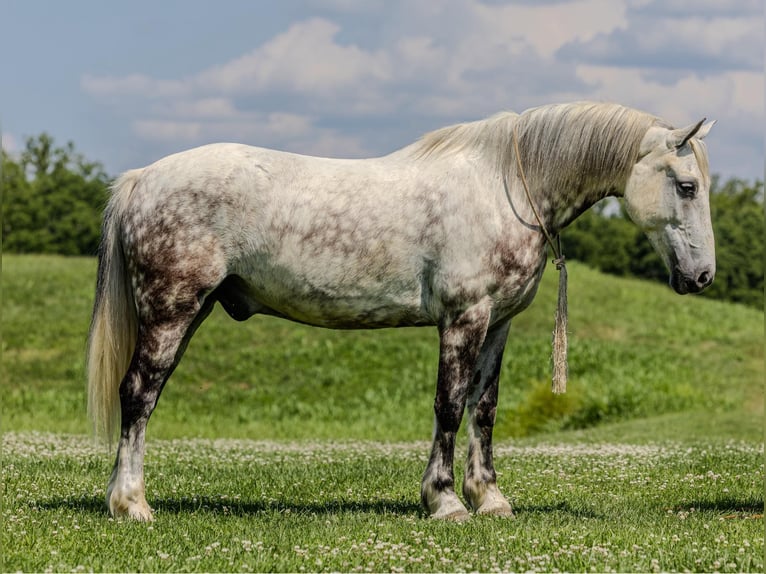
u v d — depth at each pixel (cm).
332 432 2461
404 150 867
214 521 804
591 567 656
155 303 818
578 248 6694
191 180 818
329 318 853
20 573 630
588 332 3806
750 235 6359
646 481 1073
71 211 6247
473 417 894
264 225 819
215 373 3055
